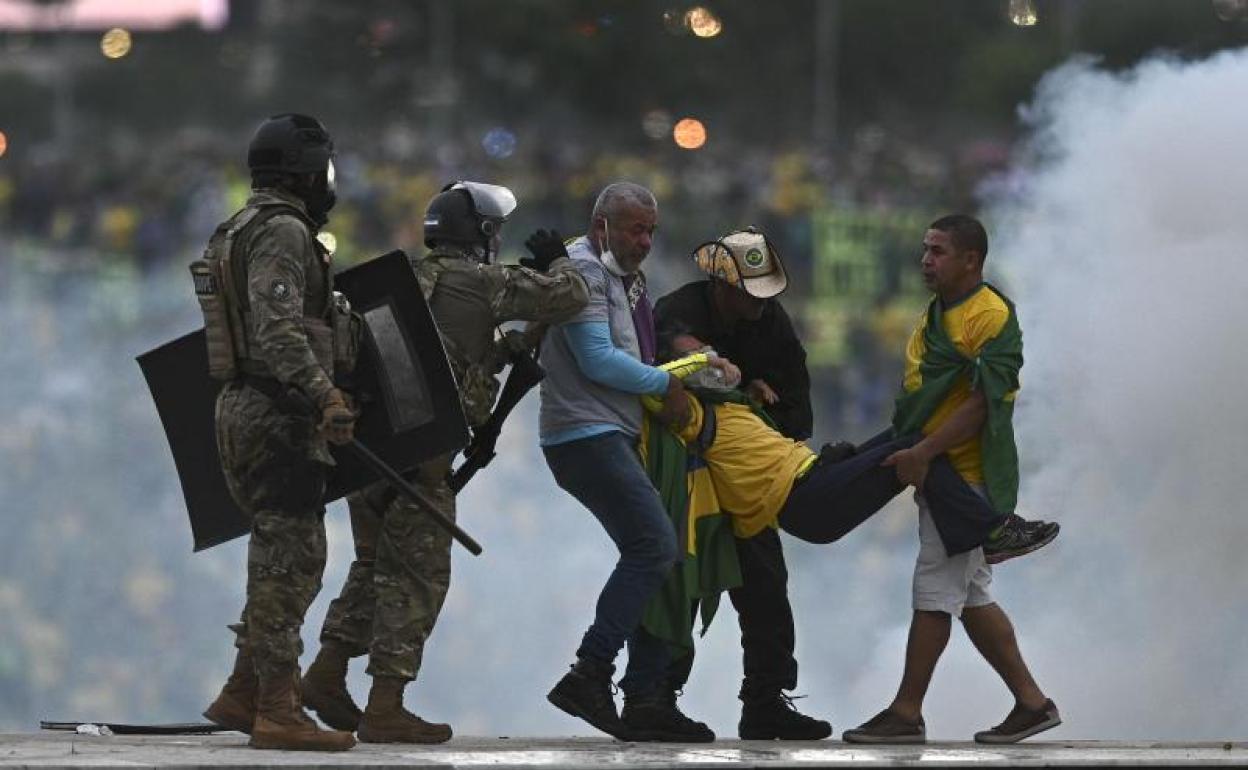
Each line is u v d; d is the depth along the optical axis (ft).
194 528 79.77
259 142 74.79
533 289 79.66
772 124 499.10
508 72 483.10
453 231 81.10
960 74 464.65
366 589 83.87
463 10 479.00
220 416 74.33
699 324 86.43
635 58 492.13
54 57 580.30
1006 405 81.97
